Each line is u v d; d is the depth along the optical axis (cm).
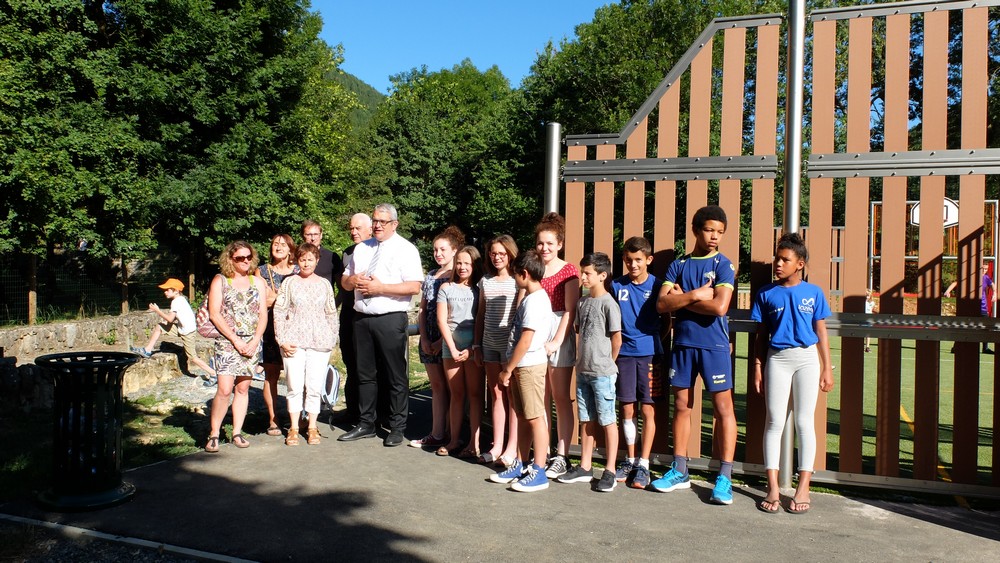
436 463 507
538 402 448
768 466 417
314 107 2458
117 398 416
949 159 433
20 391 655
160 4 1534
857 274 451
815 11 457
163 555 341
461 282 524
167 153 1582
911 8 441
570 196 518
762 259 471
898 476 447
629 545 354
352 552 341
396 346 556
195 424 630
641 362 457
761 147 473
